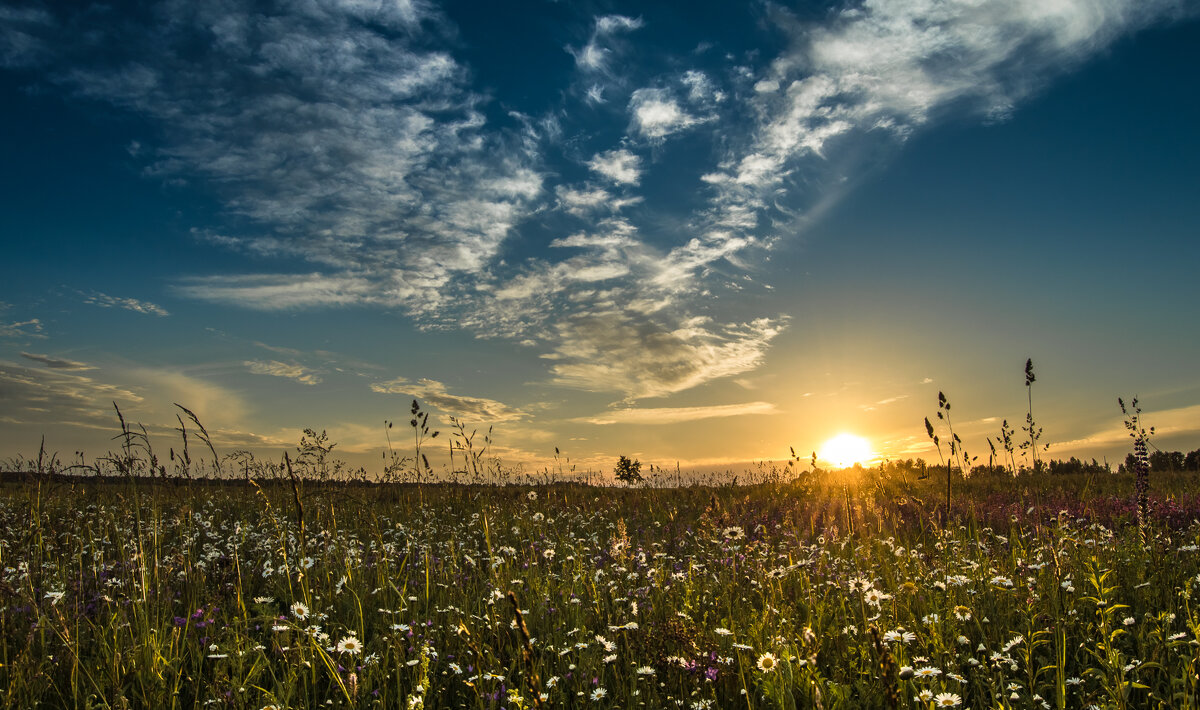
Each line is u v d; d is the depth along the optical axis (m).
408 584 6.89
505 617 5.48
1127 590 5.53
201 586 6.19
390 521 10.84
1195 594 5.23
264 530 8.87
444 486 15.81
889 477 17.66
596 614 5.73
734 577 6.71
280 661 4.63
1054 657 4.45
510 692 3.83
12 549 6.57
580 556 7.91
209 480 12.19
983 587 5.81
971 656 4.57
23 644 4.75
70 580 6.11
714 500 8.63
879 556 7.61
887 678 2.51
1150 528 6.71
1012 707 3.78
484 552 8.91
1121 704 3.46
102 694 3.99
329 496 11.59
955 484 16.70
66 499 8.85
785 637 4.49
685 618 5.08
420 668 4.32
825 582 6.52
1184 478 15.75
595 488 19.17
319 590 6.16
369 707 4.07
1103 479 16.83
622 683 4.27
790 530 10.63
